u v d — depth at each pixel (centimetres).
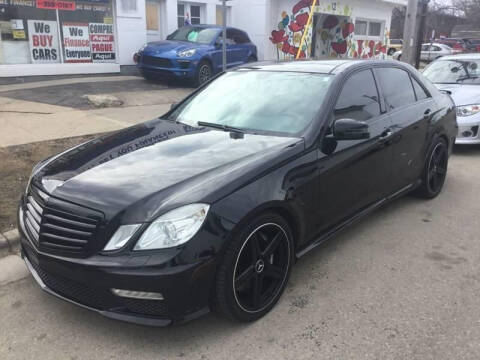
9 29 1200
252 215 286
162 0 1530
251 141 346
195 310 271
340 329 299
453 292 343
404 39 1151
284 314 315
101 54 1380
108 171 310
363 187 400
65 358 274
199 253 263
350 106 390
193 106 439
